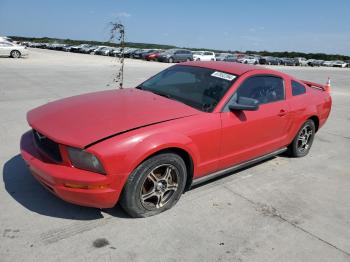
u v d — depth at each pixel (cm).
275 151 488
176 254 287
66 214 330
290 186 439
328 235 334
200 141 352
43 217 323
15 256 268
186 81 426
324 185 452
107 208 340
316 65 5747
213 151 374
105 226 316
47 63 2208
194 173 364
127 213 333
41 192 367
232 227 333
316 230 341
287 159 541
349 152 604
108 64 2431
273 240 318
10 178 395
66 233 302
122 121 320
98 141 291
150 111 347
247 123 403
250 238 318
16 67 1769
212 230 325
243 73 418
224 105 381
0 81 1168
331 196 420
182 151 343
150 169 315
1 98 859
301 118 505
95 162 287
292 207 384
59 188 293
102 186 291
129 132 305
